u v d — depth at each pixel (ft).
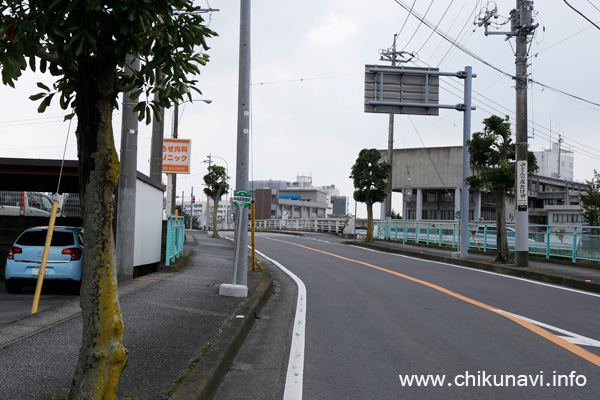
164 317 25.23
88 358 11.48
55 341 19.49
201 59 13.97
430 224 100.12
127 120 41.14
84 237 11.87
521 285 44.27
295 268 60.23
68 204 57.41
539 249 69.41
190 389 14.76
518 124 57.47
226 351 19.45
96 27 10.82
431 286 42.96
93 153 11.84
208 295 33.30
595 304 34.24
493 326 26.89
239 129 36.27
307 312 31.89
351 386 17.56
